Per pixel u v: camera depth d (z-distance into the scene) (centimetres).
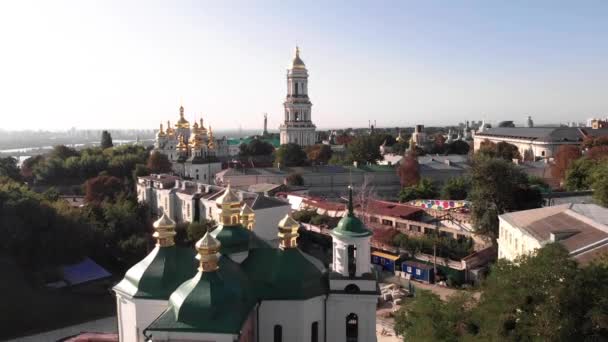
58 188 17550
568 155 15212
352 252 4031
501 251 7925
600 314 3061
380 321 6506
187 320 3416
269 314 3900
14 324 6762
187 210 11112
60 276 7931
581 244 5594
